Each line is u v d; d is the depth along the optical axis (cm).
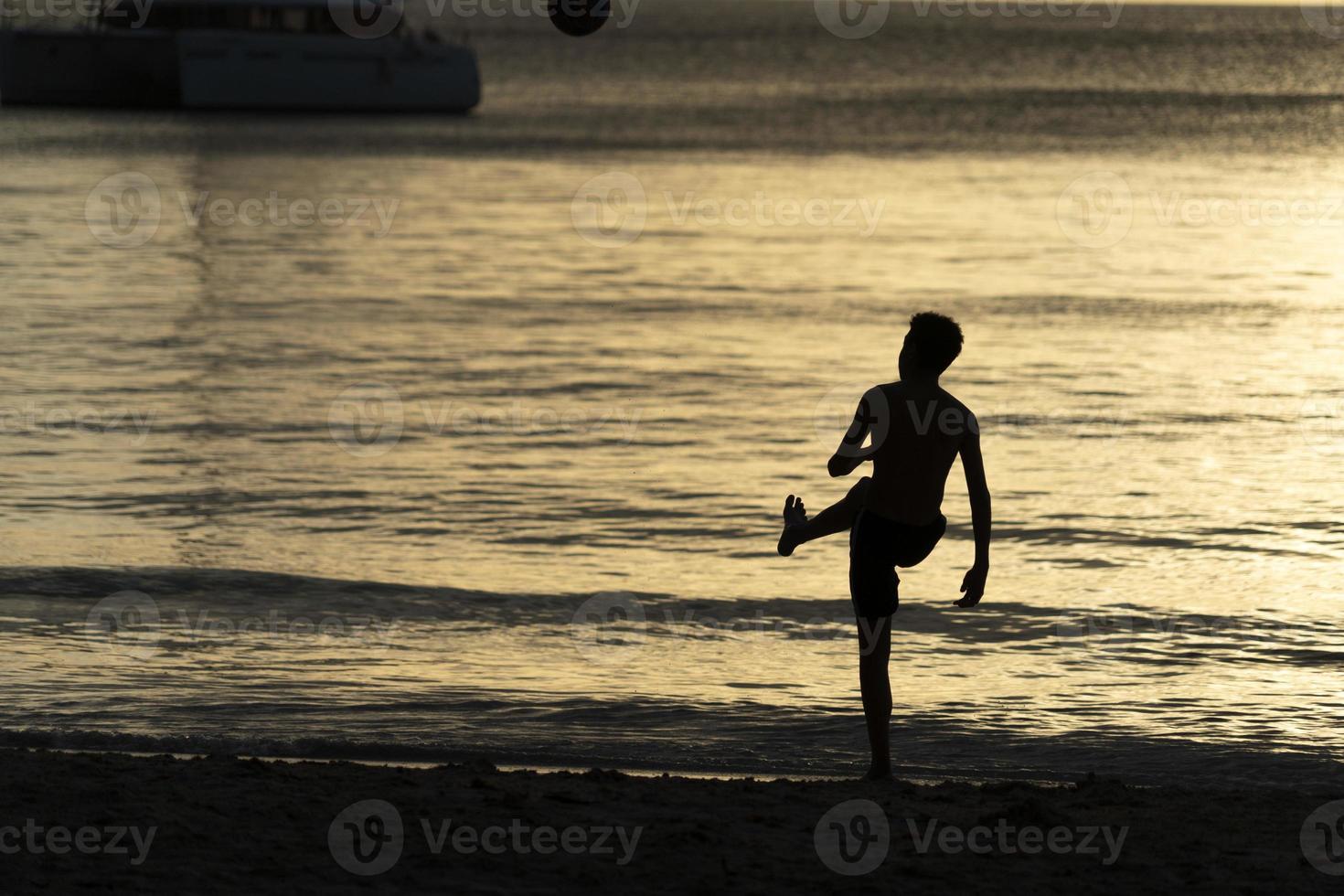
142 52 17050
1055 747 1792
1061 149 14175
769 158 13300
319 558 2833
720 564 2848
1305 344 5422
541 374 4891
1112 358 5147
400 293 6575
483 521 3166
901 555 1394
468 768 1451
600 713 1900
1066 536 3017
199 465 3616
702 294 6638
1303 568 2792
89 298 6247
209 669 2088
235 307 6128
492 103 19900
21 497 3272
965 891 1087
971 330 5706
